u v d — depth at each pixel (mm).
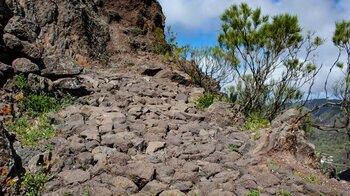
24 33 10906
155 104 11969
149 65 17703
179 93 14031
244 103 12305
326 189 6703
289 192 6590
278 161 8188
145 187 6461
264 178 7004
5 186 5875
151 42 21031
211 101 12891
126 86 13500
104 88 12492
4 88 9266
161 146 8180
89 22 18188
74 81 11141
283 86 11766
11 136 7496
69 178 6465
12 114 8562
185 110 11562
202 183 6723
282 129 8859
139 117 10336
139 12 21875
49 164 6691
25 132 8008
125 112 10516
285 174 7363
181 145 8516
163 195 6223
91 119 9500
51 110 9516
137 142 8117
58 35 16000
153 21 22906
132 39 20047
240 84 12992
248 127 10773
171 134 9320
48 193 6066
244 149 8633
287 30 10664
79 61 16156
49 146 7434
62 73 11016
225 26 11164
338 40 10016
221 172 7188
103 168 6910
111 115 9812
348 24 10008
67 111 9688
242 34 10836
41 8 15945
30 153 6980
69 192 6035
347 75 10172
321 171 8383
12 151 6504
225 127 10594
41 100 9586
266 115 12258
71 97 10805
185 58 15164
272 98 12375
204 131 9633
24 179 6188
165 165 7438
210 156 7941
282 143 8547
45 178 6324
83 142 8000
